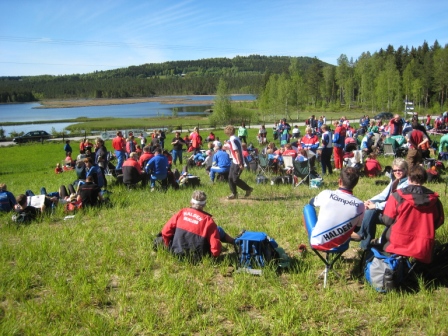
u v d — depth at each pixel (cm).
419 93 8475
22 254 636
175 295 479
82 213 923
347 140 1788
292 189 1137
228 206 930
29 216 884
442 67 8312
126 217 877
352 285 503
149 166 1152
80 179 1249
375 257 484
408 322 417
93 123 7750
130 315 438
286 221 772
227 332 410
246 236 565
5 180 2005
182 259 572
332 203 490
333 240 489
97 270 568
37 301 488
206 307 458
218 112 6619
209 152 1598
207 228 562
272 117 7988
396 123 1684
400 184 562
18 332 419
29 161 3077
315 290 490
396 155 1650
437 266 495
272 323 418
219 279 531
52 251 638
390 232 482
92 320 425
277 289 484
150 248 640
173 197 1068
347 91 9744
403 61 11494
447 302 446
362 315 431
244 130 2816
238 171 987
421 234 461
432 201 457
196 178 1248
